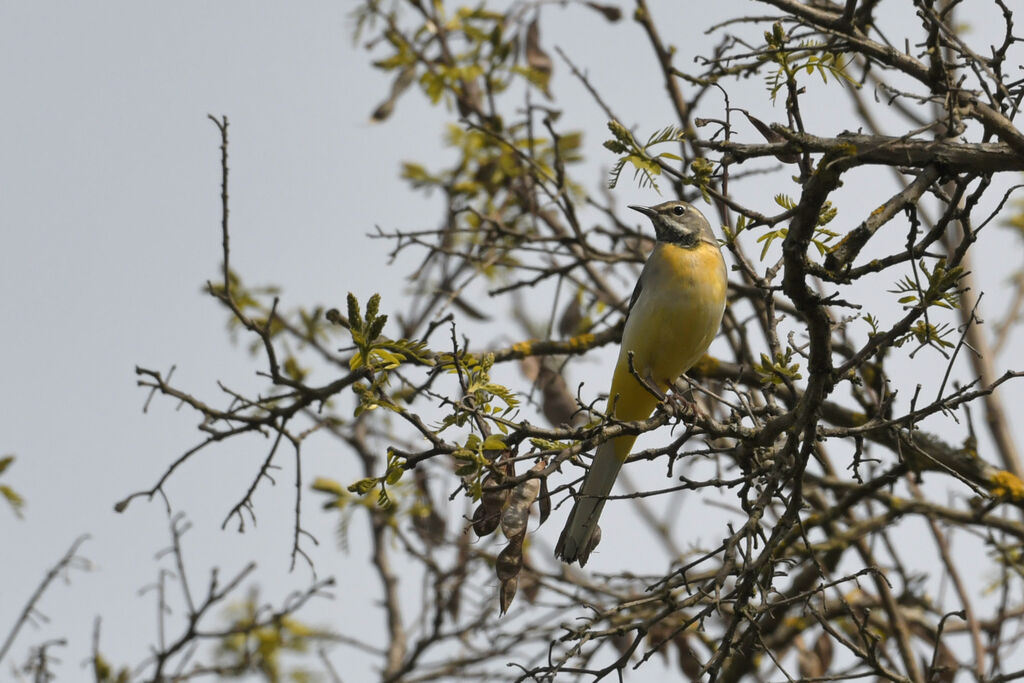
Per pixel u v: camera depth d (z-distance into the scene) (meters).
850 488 13.42
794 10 9.77
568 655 8.63
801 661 13.78
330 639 15.95
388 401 7.80
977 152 8.77
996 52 9.10
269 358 12.12
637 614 14.24
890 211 8.41
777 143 8.84
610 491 10.60
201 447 11.91
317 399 12.29
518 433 8.00
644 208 11.98
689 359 11.43
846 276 8.23
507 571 7.85
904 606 14.39
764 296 9.84
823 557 13.88
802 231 8.01
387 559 16.92
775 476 8.84
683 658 13.84
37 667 13.19
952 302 8.27
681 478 8.87
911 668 13.30
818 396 8.59
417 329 15.79
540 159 15.80
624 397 11.46
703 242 11.76
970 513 13.32
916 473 12.73
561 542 10.00
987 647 13.96
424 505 14.99
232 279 15.25
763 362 9.53
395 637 16.27
